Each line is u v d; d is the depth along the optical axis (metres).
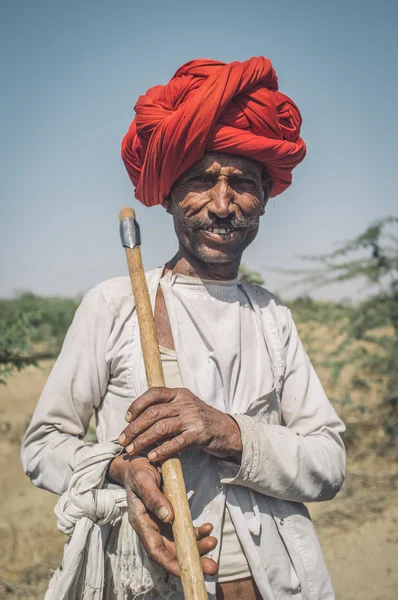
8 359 5.27
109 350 1.83
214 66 1.83
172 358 1.84
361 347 6.62
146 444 1.58
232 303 1.94
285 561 1.78
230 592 1.74
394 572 3.65
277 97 1.89
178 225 1.92
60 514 1.65
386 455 5.60
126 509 1.67
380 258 6.14
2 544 4.26
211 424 1.63
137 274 1.83
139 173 2.02
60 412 1.79
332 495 1.90
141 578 1.63
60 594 1.63
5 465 5.95
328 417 1.95
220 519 1.72
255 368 1.90
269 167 1.93
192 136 1.77
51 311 9.42
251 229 1.92
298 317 6.63
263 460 1.70
